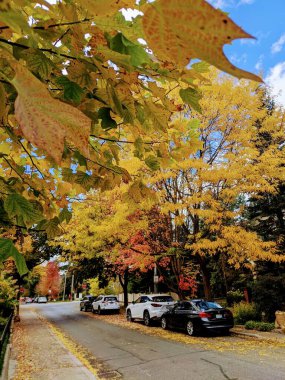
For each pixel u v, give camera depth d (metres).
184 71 1.14
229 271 18.27
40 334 12.93
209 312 10.83
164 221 12.34
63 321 18.77
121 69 1.23
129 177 2.08
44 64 1.12
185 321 11.58
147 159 2.09
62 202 2.46
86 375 6.43
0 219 1.66
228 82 10.63
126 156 9.03
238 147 11.01
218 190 11.12
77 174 2.06
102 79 1.30
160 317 14.45
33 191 2.25
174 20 0.39
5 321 14.23
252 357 7.48
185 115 10.46
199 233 10.48
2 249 0.91
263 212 13.88
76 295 65.88
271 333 10.50
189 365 6.96
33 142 0.45
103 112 1.46
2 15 0.47
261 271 13.63
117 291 34.19
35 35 0.99
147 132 1.72
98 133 1.98
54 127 0.47
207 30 0.38
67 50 1.50
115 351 8.93
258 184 10.58
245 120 11.25
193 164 9.52
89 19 1.00
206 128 10.76
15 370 6.92
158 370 6.69
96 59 1.18
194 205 11.26
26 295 63.31
